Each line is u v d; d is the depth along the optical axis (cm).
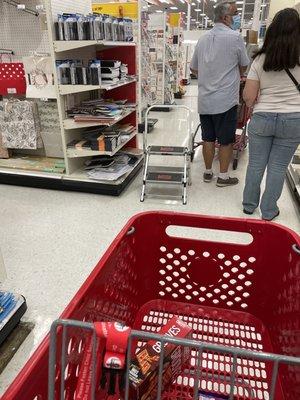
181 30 1036
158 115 750
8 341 159
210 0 2036
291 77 227
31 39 319
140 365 93
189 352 110
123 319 134
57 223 274
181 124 661
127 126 379
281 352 124
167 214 142
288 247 126
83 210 297
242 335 139
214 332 140
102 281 110
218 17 292
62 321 72
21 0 303
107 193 327
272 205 274
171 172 332
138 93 411
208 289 151
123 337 67
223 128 318
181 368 108
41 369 72
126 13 443
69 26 268
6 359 150
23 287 197
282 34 215
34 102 338
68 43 273
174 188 346
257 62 237
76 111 311
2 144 354
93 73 278
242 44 291
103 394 80
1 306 163
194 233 262
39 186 342
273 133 248
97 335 68
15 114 338
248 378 111
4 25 318
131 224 135
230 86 301
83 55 337
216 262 146
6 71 310
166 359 97
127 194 332
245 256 141
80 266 218
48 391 73
